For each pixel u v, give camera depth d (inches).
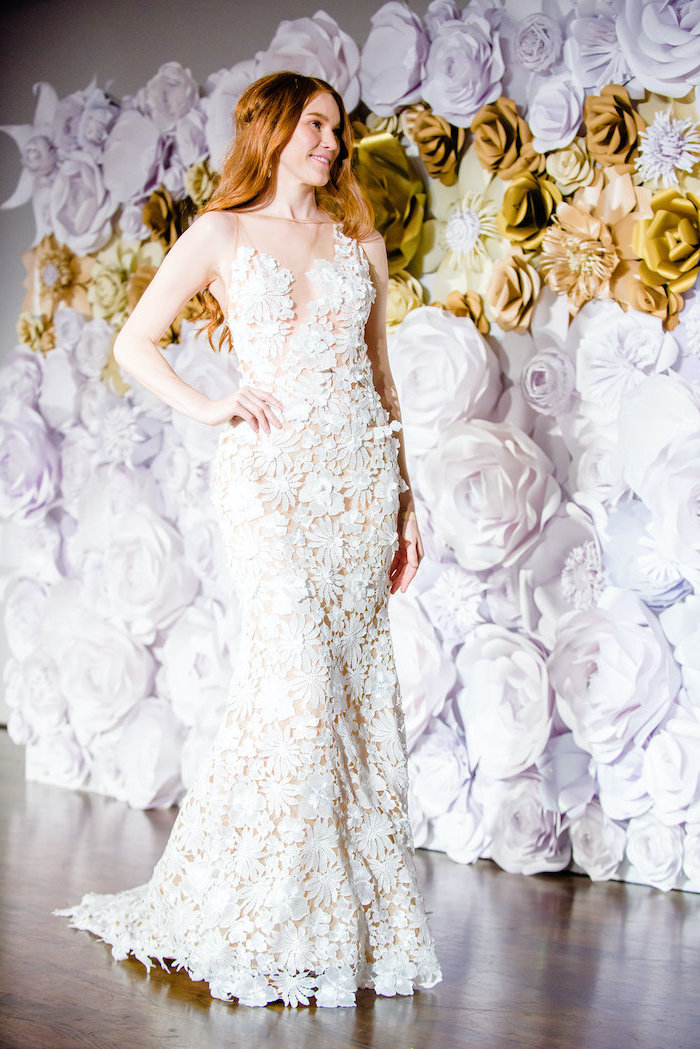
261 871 84.2
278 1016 78.7
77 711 156.1
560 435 128.0
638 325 122.6
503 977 88.9
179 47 163.2
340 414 90.0
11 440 164.9
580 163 126.3
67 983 82.8
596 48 124.9
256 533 88.1
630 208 123.8
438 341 129.3
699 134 120.0
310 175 93.7
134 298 159.6
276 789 84.7
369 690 92.0
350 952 83.0
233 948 83.0
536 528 126.6
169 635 151.6
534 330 129.6
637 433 120.5
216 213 93.4
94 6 173.8
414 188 135.7
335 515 89.4
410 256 136.6
